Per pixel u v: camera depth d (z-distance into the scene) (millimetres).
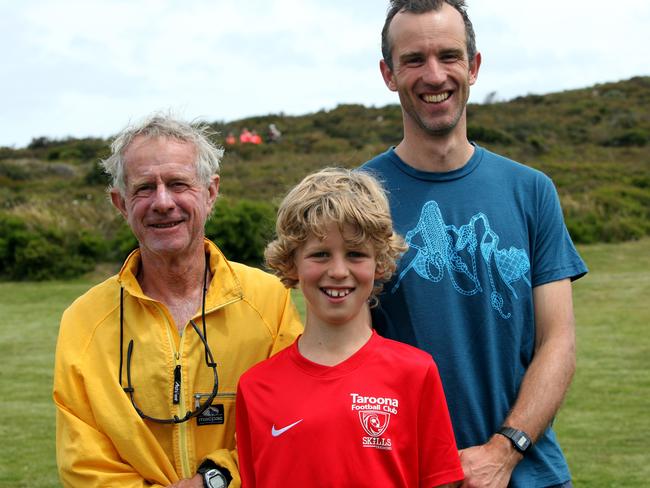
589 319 13820
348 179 2934
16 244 20000
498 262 3145
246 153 43219
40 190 31062
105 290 3221
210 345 3111
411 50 3176
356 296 2828
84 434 3012
